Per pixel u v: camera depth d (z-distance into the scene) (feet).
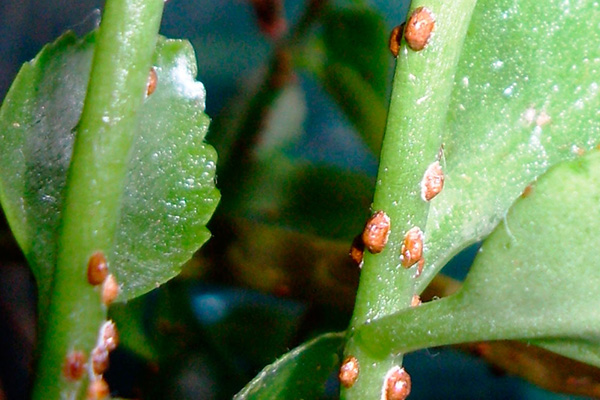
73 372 0.49
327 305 0.76
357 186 0.83
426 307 0.50
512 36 0.53
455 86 0.54
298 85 1.01
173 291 0.79
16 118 0.52
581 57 0.53
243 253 0.77
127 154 0.49
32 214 0.52
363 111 0.81
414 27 0.50
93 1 0.97
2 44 0.94
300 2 1.11
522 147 0.53
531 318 0.49
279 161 0.86
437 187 0.51
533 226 0.48
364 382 0.51
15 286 0.85
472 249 0.99
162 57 0.54
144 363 0.80
